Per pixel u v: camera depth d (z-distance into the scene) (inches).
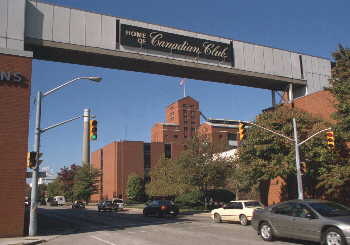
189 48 1270.9
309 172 1137.4
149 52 1211.9
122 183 3580.2
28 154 789.9
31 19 1060.5
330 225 487.8
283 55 1454.2
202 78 1398.9
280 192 1439.5
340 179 1001.5
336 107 979.9
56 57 1165.7
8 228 756.0
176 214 1347.2
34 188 796.0
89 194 3181.6
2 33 920.3
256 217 616.7
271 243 563.2
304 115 1208.8
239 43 1370.6
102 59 1189.1
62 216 1507.1
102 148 4077.3
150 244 593.6
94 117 858.8
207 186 1745.8
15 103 802.2
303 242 569.6
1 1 934.4
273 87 1539.1
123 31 1181.1
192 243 587.8
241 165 1249.4
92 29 1139.9
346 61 1002.1
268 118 1203.2
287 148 1149.7
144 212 1455.5
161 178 2201.0
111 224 1044.5
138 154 3693.4
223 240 613.3
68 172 3627.0
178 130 4854.8
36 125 821.2
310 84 1489.9
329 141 938.1
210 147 1681.8
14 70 812.6
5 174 770.2
